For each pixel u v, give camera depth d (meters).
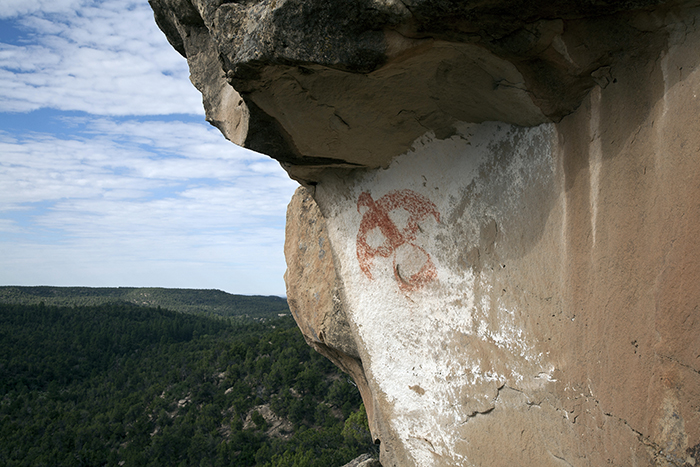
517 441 1.83
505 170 1.91
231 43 1.59
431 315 2.29
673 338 1.22
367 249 2.65
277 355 49.03
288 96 1.83
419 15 1.34
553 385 1.68
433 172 2.25
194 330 77.75
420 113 2.01
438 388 2.24
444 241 2.23
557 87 1.54
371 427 3.37
